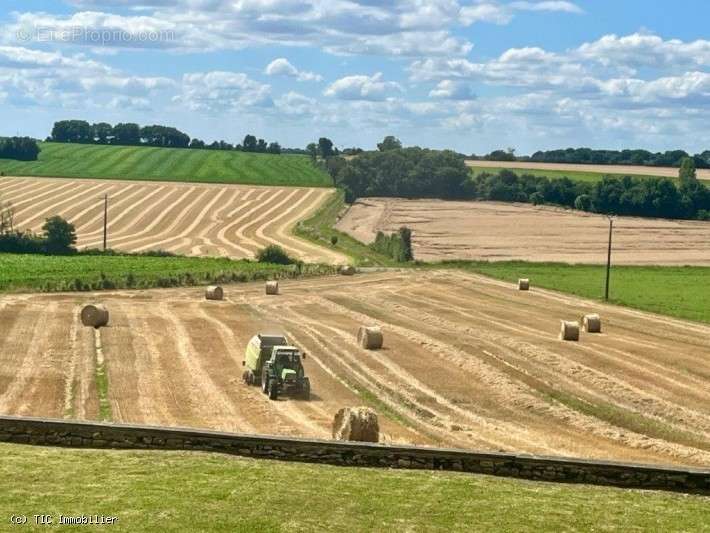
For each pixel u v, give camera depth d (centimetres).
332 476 1655
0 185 14125
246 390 3425
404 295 6912
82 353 4009
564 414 3162
